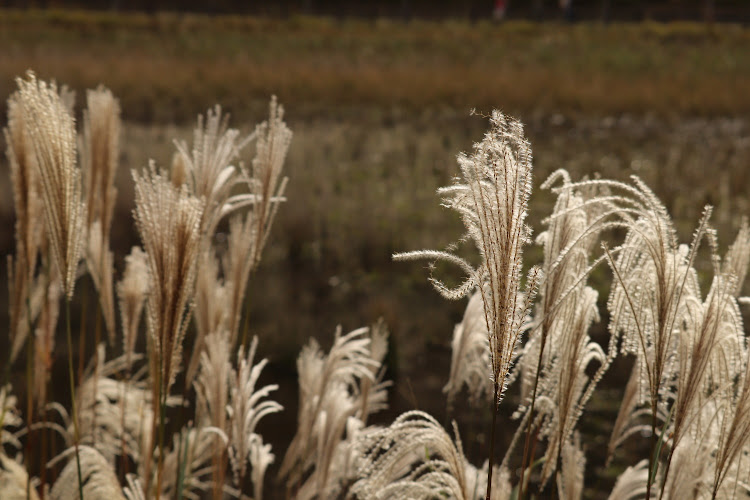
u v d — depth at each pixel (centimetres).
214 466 353
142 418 369
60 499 329
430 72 3111
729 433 219
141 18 4494
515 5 6575
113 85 2438
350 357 354
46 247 362
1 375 668
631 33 4628
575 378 248
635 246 236
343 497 372
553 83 2888
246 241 343
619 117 2464
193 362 359
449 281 1047
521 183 179
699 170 1625
